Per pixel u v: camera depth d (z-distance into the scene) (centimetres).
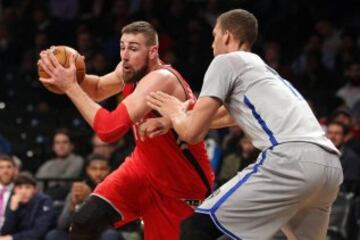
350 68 2130
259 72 910
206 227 895
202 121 894
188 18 2505
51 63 946
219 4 2541
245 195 887
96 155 1656
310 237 945
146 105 949
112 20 2548
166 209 1038
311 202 919
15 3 2711
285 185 881
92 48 2366
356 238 1540
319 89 2219
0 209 1576
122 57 994
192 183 1027
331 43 2341
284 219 901
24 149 2120
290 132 891
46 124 2230
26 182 1566
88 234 1038
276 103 898
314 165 883
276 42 2441
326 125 1855
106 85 1070
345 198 1530
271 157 888
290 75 2205
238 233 891
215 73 902
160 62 1026
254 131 906
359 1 2498
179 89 984
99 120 938
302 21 2453
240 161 1738
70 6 2692
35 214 1567
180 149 1009
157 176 1027
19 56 2539
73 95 946
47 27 2502
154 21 2456
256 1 2555
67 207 1524
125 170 1038
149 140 1012
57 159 1853
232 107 920
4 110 2302
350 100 2106
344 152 1662
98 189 1045
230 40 943
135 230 1617
